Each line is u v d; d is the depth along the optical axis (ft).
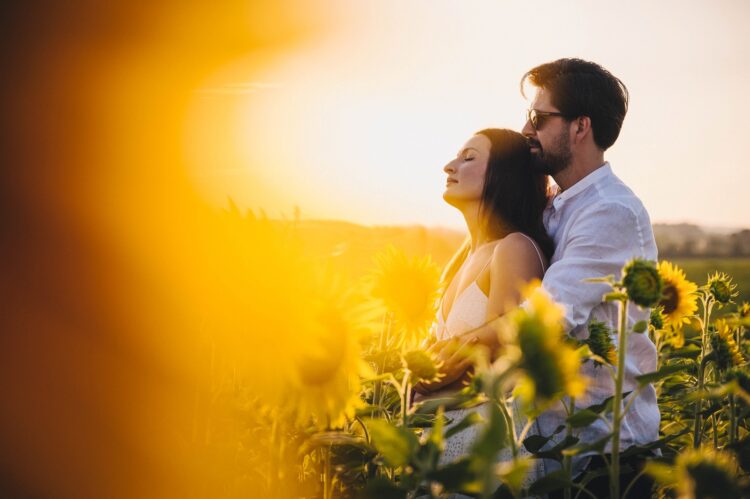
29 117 4.64
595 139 9.15
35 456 4.50
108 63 4.84
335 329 4.17
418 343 7.85
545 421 7.86
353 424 6.10
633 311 8.45
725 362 7.64
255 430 4.73
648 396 8.27
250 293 4.07
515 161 9.43
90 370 4.50
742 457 5.17
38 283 4.53
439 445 3.75
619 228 8.40
